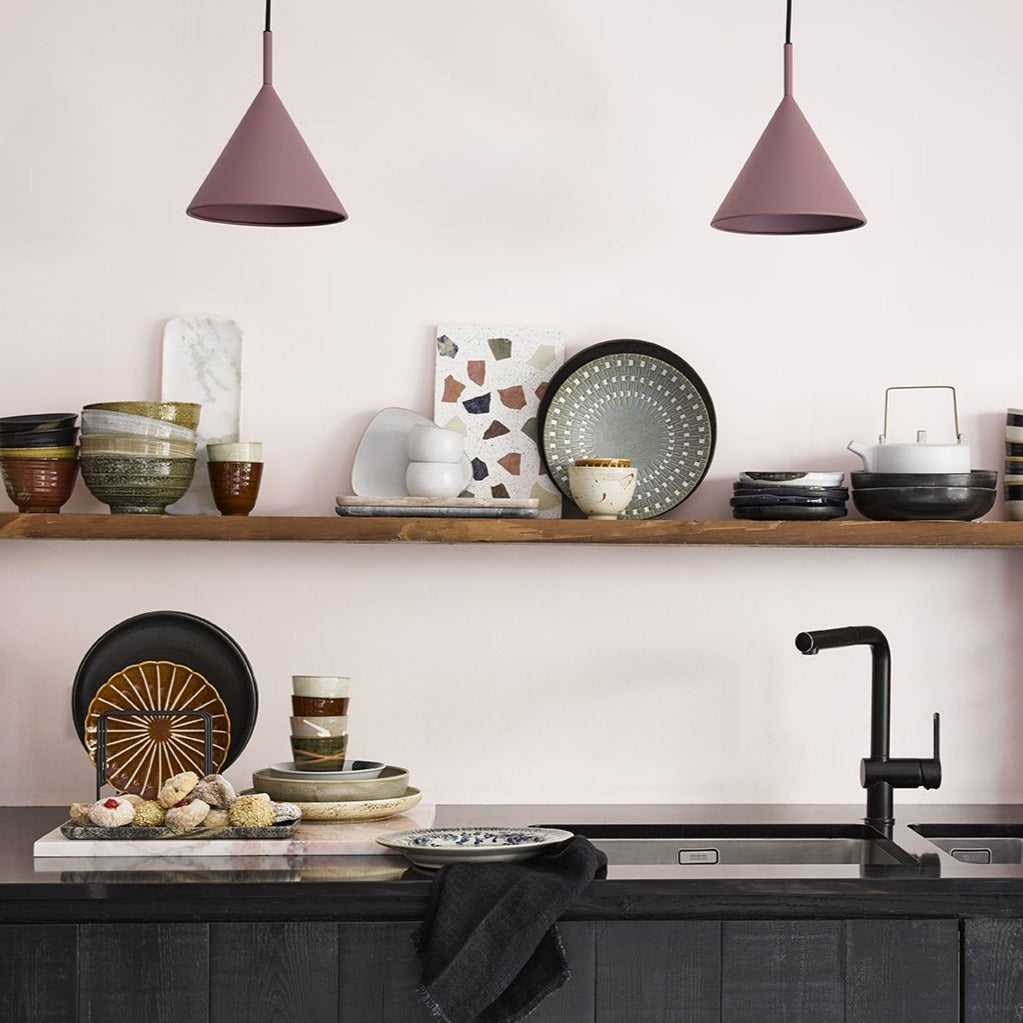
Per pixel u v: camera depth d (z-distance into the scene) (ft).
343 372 8.54
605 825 7.87
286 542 8.33
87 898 6.23
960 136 8.75
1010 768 8.73
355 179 8.55
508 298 8.61
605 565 8.61
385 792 7.48
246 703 7.89
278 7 8.53
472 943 6.13
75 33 8.44
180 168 8.48
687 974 6.46
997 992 6.54
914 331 8.73
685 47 8.68
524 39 8.63
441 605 8.56
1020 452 8.57
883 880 6.52
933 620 8.71
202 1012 6.31
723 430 8.69
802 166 7.07
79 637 8.43
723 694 8.66
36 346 8.43
